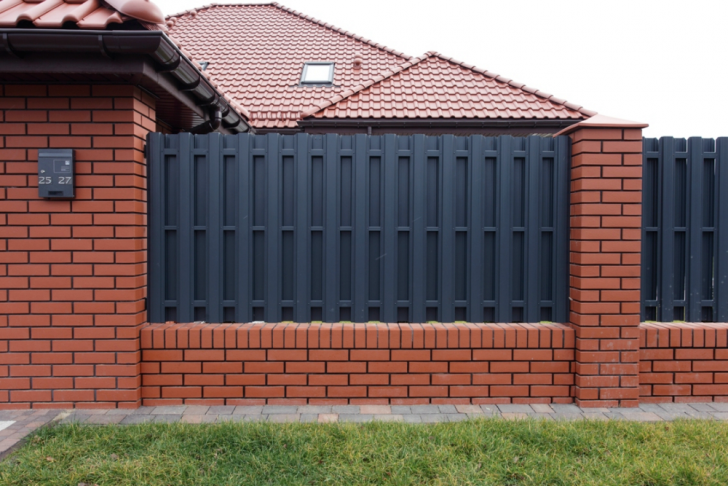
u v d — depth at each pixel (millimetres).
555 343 3738
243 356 3686
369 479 2592
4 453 2871
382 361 3711
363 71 9375
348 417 3459
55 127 3525
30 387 3594
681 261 3896
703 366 3805
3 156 3525
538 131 6680
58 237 3555
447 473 2635
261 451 2879
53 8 3334
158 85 3619
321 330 3684
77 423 3217
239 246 3791
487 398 3742
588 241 3645
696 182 3834
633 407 3688
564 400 3766
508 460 2789
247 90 8555
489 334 3709
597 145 3625
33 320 3576
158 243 3785
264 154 3799
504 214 3830
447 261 3832
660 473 2605
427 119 6430
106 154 3533
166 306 3840
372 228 3828
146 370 3682
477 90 7277
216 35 10734
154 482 2551
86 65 3256
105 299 3574
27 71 3254
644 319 3873
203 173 3814
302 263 3812
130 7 3094
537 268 3846
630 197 3637
